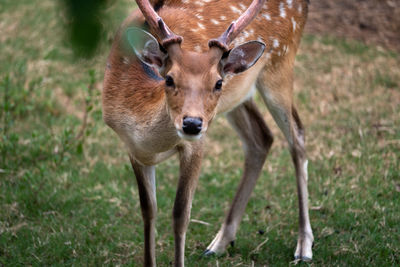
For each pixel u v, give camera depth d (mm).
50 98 12328
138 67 6543
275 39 7715
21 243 7629
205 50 6816
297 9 8109
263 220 8516
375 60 14023
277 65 7855
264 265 7398
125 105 6449
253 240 7973
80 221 8344
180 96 5547
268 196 9266
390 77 13133
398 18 16062
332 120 11500
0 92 11820
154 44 5867
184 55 5633
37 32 14867
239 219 7941
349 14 16391
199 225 8484
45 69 13383
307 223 7746
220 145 11016
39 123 11422
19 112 11555
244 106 8312
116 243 7770
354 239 7812
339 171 9727
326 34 15453
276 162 10297
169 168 10195
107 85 6723
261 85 7895
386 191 8977
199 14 7137
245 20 6113
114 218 8445
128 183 9602
